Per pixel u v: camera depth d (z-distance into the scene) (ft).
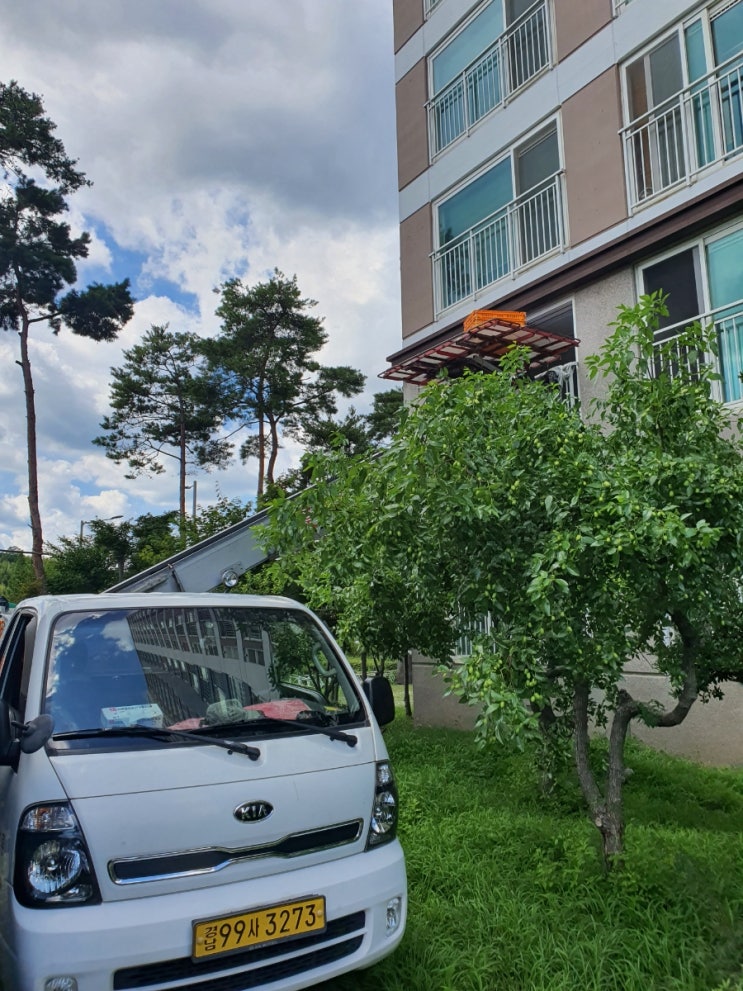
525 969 11.19
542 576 11.70
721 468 13.19
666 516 11.40
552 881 13.98
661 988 10.59
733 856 14.79
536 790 21.52
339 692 12.29
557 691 15.29
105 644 10.74
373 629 23.17
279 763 10.08
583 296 33.40
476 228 40.73
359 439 114.83
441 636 22.63
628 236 31.04
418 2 46.98
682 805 20.80
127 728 9.68
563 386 33.68
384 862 10.40
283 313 111.75
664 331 29.96
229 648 11.71
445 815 19.22
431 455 13.44
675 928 11.94
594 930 12.22
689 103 29.94
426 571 14.87
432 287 43.57
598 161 33.71
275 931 9.03
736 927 11.55
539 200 37.29
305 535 16.87
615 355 14.99
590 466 12.91
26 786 8.77
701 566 12.35
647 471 12.56
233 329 111.45
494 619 13.98
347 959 9.69
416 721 39.55
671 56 31.63
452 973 11.08
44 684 9.90
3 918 8.43
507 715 12.14
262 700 11.35
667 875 13.41
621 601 13.46
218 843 9.08
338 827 10.24
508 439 13.78
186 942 8.46
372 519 14.85
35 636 10.93
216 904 8.79
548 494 13.05
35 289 91.09
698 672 17.62
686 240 29.43
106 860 8.46
